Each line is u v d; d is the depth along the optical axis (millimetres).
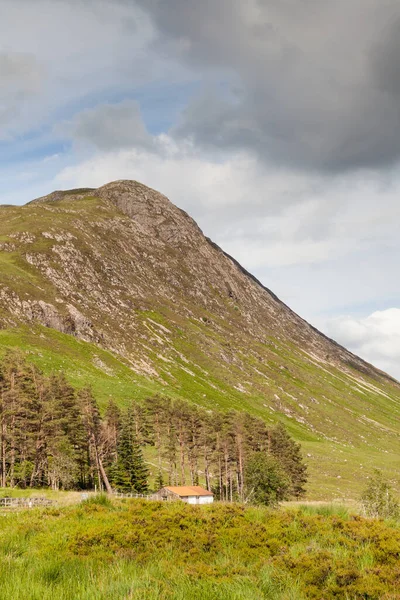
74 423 76375
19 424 68375
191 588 9703
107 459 86438
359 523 14023
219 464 82312
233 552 12750
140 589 9109
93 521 15281
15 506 35656
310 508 16547
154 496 67750
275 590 10117
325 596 10125
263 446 88250
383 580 10562
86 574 10359
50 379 87312
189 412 88375
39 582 9570
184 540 13438
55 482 71875
